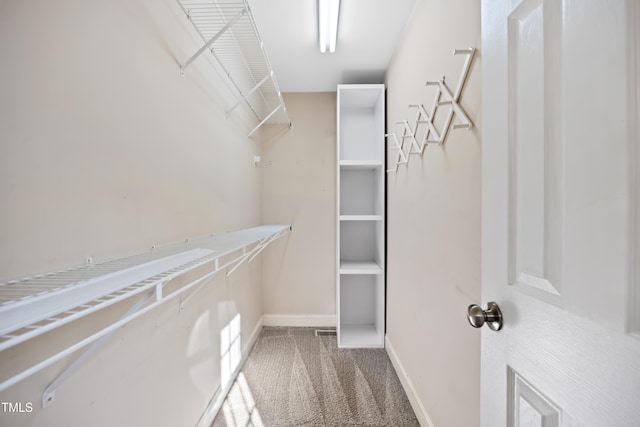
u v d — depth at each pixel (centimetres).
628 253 36
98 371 74
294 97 280
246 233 168
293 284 280
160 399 102
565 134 45
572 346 43
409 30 172
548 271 49
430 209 136
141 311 57
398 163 190
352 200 277
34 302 41
